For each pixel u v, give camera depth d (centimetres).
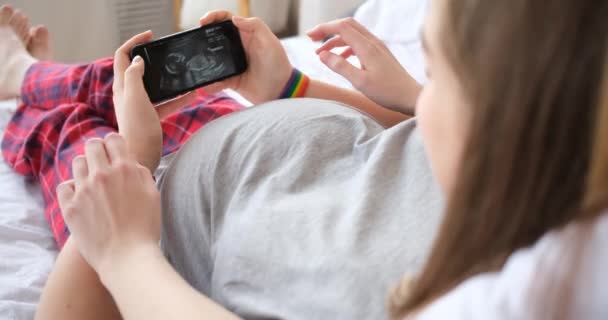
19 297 86
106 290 69
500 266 36
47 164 107
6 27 154
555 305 33
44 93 119
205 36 88
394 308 44
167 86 86
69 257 70
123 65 85
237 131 75
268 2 224
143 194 66
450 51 34
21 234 98
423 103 39
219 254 65
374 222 59
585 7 29
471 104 34
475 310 35
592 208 32
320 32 93
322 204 64
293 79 93
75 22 229
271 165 71
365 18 169
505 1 31
